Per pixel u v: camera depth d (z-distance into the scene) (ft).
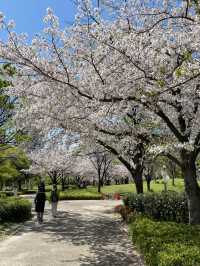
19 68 32.86
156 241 27.30
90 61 31.07
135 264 30.86
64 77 31.68
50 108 35.88
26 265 30.91
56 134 48.67
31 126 46.29
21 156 78.79
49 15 29.96
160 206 49.98
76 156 69.21
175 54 29.76
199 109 35.88
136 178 62.44
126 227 53.52
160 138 41.27
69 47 31.83
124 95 30.37
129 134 42.22
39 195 59.82
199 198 37.01
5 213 58.29
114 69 30.30
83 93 31.81
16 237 45.60
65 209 87.10
